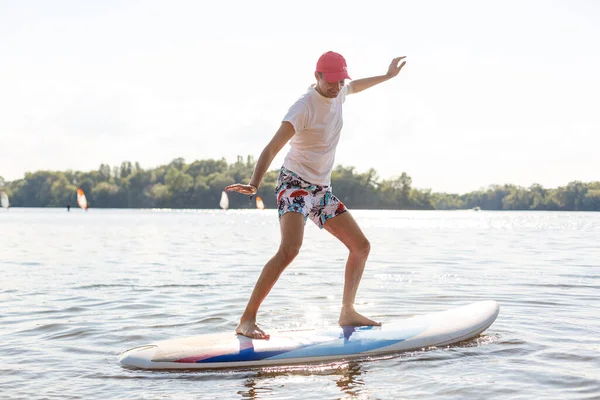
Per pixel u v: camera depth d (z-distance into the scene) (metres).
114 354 4.90
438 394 3.79
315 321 6.20
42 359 4.73
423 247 18.19
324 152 5.06
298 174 5.07
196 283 9.27
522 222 55.47
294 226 5.00
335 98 5.09
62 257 14.46
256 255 15.10
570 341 5.22
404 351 4.94
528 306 7.04
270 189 142.25
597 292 8.16
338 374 4.32
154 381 4.17
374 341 4.94
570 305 7.10
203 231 32.09
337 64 4.84
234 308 6.97
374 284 9.17
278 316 6.47
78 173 166.88
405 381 4.11
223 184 149.62
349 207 149.00
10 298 7.80
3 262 13.06
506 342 5.21
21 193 163.12
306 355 4.66
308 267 11.94
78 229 33.81
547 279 9.63
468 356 4.77
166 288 8.72
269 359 4.57
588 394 3.76
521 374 4.22
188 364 4.47
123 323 6.11
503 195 175.00
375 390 3.91
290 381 4.16
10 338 5.47
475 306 5.96
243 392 3.92
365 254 5.42
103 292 8.33
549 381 4.04
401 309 6.91
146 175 163.00
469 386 3.95
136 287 8.84
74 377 4.25
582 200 166.25
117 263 12.77
